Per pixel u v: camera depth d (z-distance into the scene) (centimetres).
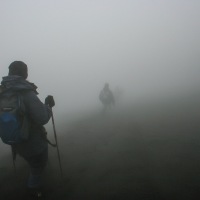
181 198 351
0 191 432
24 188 433
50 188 423
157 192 374
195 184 388
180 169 456
